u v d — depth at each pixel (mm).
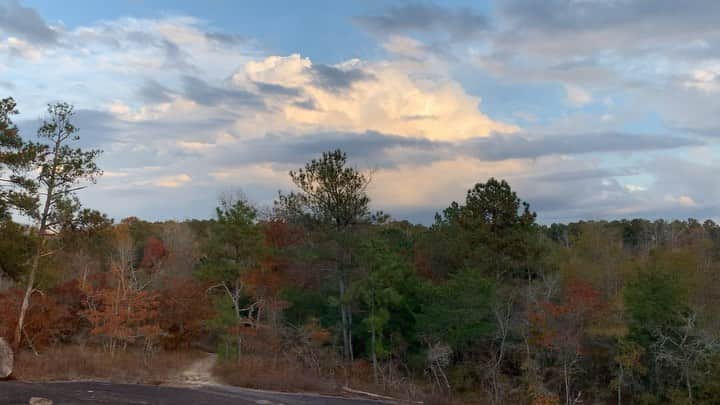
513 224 48344
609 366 38781
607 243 61000
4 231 30781
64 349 38594
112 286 44281
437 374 41969
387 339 43750
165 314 48281
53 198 31672
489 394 37750
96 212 32594
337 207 41688
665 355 33938
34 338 40312
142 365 31750
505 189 48562
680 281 41031
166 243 74625
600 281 51219
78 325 49031
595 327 37594
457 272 47469
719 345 33500
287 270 43688
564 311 36281
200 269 41594
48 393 21062
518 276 49656
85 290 41438
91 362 28844
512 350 41094
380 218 42938
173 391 24109
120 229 76688
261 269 41344
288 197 42656
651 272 39625
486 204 48500
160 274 53969
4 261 30703
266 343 38500
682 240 80438
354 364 39844
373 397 30453
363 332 44875
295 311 47375
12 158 29688
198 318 48688
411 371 44250
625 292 40094
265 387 28641
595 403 36344
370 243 40312
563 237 78188
